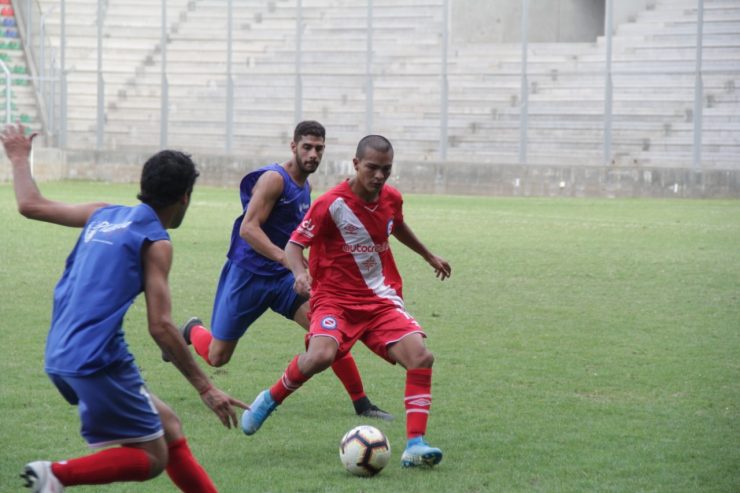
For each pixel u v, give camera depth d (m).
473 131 67.69
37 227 36.75
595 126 64.75
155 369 15.95
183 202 9.28
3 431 12.22
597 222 41.72
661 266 28.36
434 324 19.95
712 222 42.00
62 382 8.74
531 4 73.19
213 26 75.75
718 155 61.41
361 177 11.66
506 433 12.44
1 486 10.27
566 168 59.94
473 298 23.12
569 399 14.16
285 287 13.93
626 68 65.75
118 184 66.31
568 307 21.95
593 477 10.71
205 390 8.88
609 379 15.38
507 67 68.56
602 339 18.50
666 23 66.00
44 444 11.70
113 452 8.67
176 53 75.81
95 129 73.69
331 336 11.59
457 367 16.19
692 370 16.00
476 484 10.51
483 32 73.44
